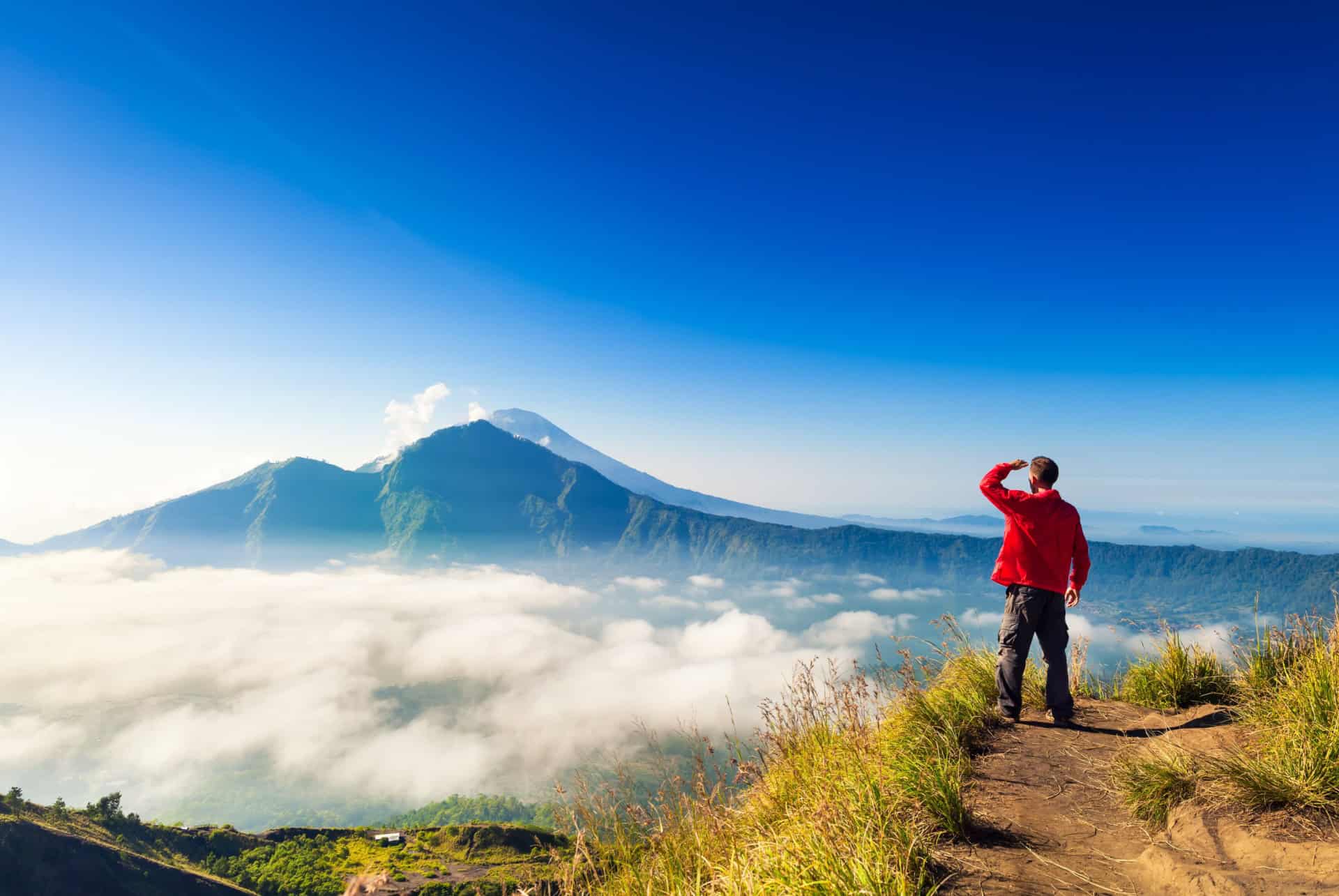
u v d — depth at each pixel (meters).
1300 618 5.61
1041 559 5.87
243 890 74.62
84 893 68.06
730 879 3.58
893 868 3.32
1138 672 6.45
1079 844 3.65
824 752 5.07
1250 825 3.34
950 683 6.44
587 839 4.02
